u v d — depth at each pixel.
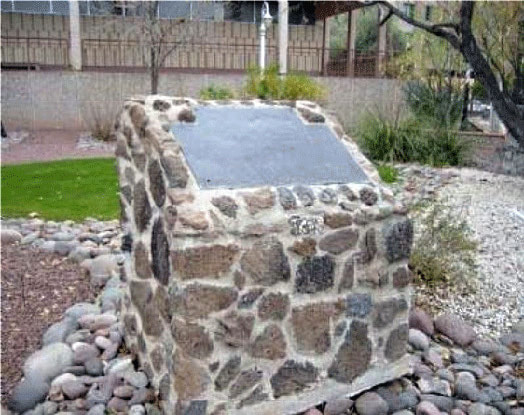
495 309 3.46
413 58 10.52
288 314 2.14
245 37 13.63
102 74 11.38
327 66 14.10
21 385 2.42
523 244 4.73
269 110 2.55
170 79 11.59
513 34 6.99
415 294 3.50
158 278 2.18
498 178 7.70
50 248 4.24
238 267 2.00
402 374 2.53
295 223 2.10
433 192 6.68
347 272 2.27
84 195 5.90
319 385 2.27
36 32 12.58
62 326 2.90
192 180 2.03
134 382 2.39
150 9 10.56
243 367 2.08
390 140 8.85
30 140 10.09
